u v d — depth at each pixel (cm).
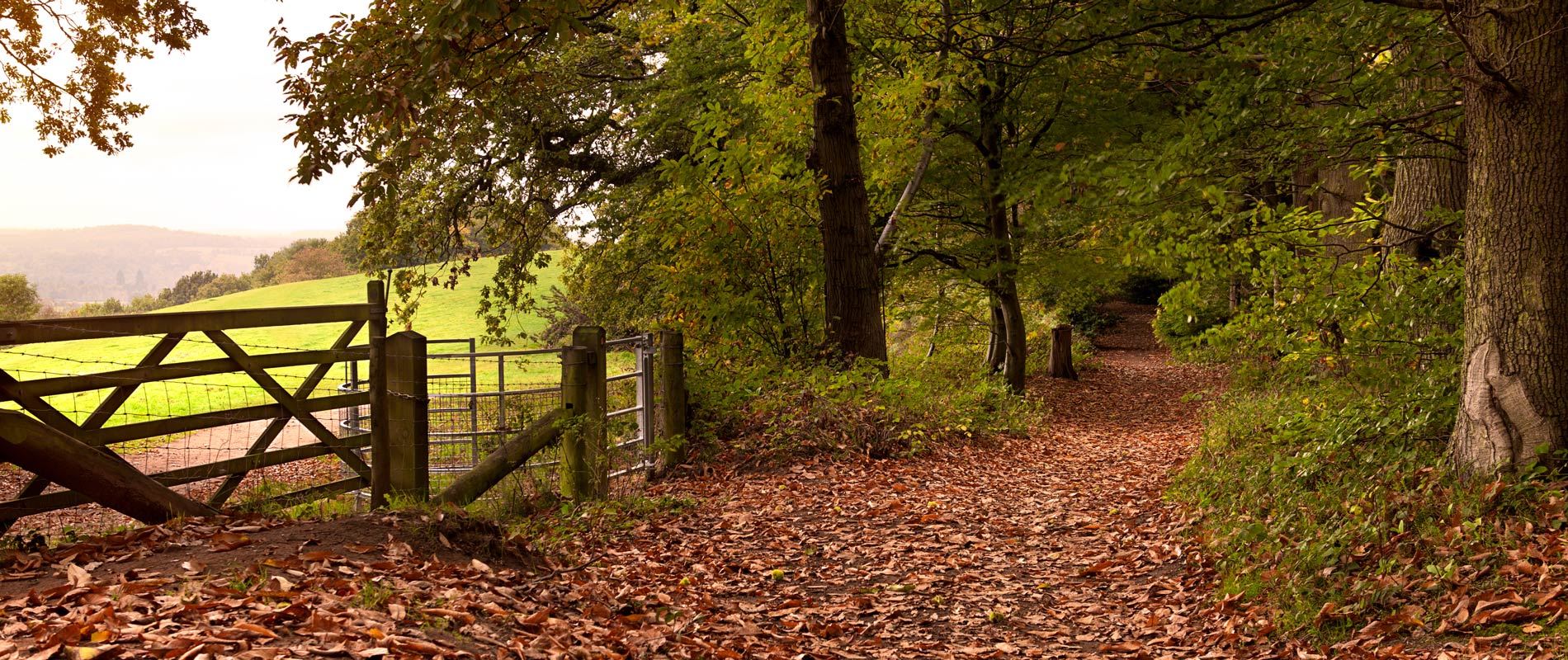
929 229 1800
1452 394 662
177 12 1373
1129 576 659
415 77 741
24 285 5975
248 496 691
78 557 450
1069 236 1828
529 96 1591
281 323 646
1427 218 882
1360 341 760
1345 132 731
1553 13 543
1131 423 1742
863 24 1448
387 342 700
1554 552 455
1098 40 788
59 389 547
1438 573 473
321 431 670
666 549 709
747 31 1373
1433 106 745
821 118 1285
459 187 1748
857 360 1235
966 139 1662
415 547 520
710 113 1284
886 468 1051
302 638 347
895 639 546
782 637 528
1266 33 795
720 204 1267
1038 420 1598
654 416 1040
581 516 764
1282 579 540
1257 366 1377
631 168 1864
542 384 1309
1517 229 559
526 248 1848
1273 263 789
